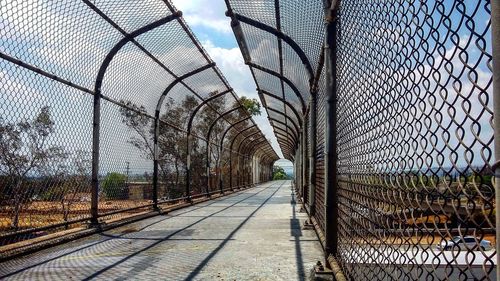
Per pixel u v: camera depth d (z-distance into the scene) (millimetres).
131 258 4668
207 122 16375
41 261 4531
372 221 2281
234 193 20953
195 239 6016
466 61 1025
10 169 5035
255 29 7227
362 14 2520
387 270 1974
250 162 31344
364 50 2471
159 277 3799
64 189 6207
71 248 5340
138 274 3918
